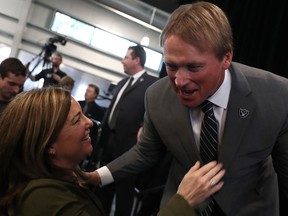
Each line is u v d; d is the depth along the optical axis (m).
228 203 0.94
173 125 0.93
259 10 2.13
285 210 1.45
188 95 0.77
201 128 0.90
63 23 4.46
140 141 1.14
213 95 0.84
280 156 0.95
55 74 3.47
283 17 2.02
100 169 1.14
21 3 4.29
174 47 0.70
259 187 1.00
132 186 2.42
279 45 2.03
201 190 0.77
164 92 0.97
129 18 4.39
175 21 0.72
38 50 4.45
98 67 4.61
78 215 0.73
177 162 1.02
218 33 0.70
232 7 2.21
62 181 0.79
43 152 0.76
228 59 0.77
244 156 0.90
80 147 0.82
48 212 0.71
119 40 4.52
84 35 4.51
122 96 2.57
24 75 1.83
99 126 2.67
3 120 0.77
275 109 0.87
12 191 0.74
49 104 0.77
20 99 0.78
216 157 0.91
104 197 2.44
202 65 0.71
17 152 0.76
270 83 0.90
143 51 2.61
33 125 0.75
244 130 0.86
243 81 0.87
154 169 2.07
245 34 2.16
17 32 4.32
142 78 2.58
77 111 0.81
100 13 4.45
